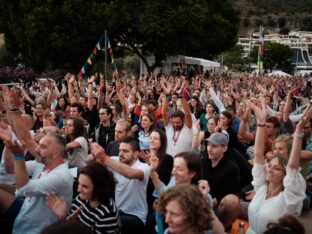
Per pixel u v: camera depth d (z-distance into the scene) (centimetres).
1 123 465
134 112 1136
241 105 1141
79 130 721
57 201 454
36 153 563
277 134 898
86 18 3819
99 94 1345
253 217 488
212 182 590
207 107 1066
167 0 4022
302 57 12106
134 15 4009
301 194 467
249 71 10538
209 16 4384
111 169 537
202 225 337
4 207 511
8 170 577
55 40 3778
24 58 4503
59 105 1270
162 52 4197
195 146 807
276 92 1608
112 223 446
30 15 3791
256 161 523
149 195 600
